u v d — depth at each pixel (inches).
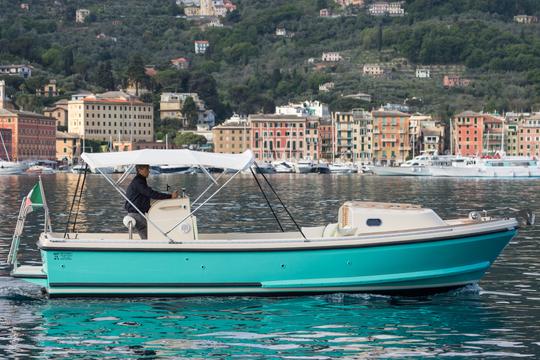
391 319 1624.0
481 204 4650.6
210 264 1705.2
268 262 1712.6
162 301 1713.8
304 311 1668.3
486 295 1818.4
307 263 1720.0
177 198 1764.3
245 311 1663.4
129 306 1688.0
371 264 1734.7
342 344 1476.4
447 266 1772.9
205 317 1626.5
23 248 2496.3
